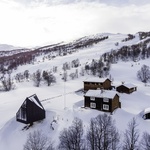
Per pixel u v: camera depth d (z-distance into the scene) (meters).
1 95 92.69
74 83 107.75
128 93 74.50
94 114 51.66
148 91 79.44
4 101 78.12
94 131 38.00
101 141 36.09
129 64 146.75
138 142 36.06
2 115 58.28
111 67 135.12
